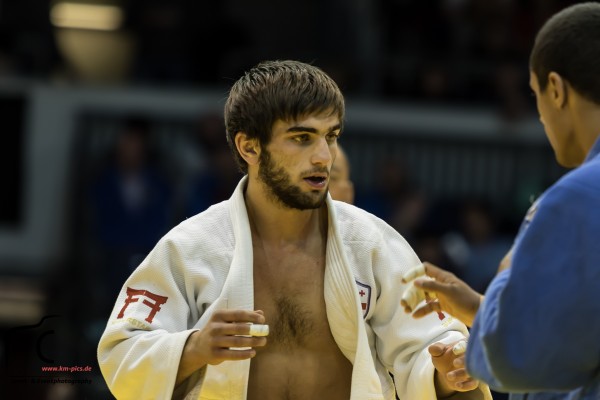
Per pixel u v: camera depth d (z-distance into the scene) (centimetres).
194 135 2327
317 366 777
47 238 2261
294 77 757
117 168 2062
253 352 691
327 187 773
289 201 765
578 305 614
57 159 2300
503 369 621
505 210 2392
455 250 2131
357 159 2434
